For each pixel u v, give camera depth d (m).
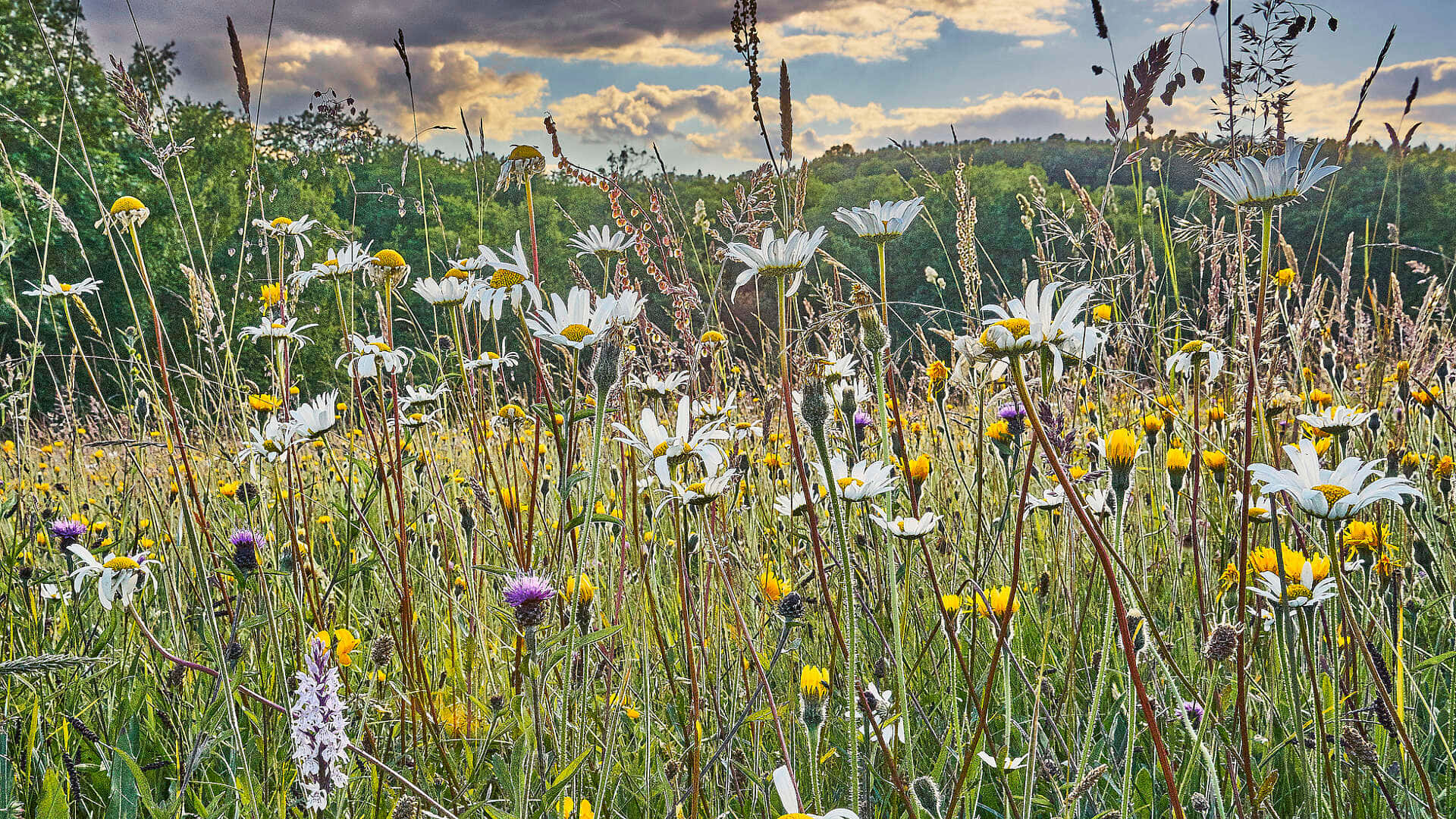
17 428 3.85
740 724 1.82
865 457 2.62
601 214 14.38
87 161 2.85
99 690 2.51
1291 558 1.69
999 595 2.27
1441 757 2.23
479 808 1.61
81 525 2.58
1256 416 2.97
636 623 2.56
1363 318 4.29
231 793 2.06
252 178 3.40
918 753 2.28
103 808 2.12
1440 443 3.56
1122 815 1.60
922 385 4.07
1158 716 2.06
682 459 1.91
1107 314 3.62
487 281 2.28
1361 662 2.10
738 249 1.59
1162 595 2.90
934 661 2.49
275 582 2.56
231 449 3.37
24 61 14.98
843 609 2.07
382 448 3.15
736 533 3.20
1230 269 3.34
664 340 2.92
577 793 1.75
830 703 1.94
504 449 3.19
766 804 1.79
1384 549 2.42
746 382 4.13
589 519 1.75
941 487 3.47
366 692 2.15
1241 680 1.64
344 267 2.65
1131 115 3.30
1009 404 2.39
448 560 2.83
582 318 1.97
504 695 2.38
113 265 14.92
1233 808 1.76
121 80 2.99
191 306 3.07
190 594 2.75
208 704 2.08
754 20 3.00
